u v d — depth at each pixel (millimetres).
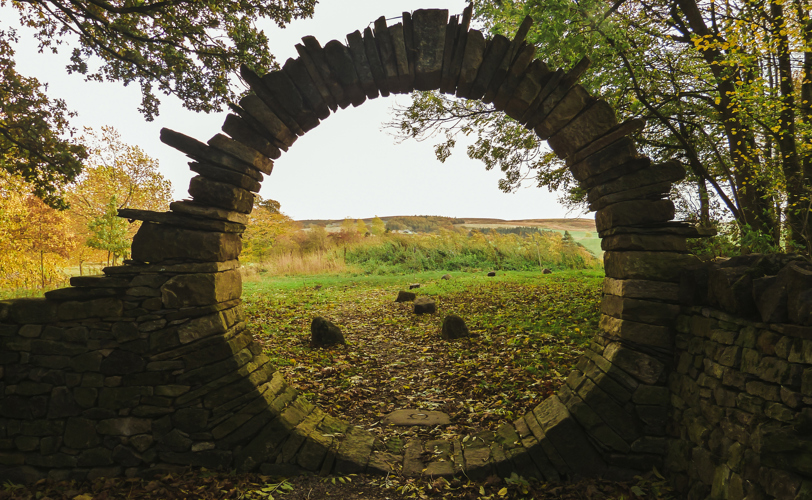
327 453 3576
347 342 7910
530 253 23750
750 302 2518
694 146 7801
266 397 3639
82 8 6781
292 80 3723
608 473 3367
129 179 18984
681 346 3258
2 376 3418
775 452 2078
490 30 8156
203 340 3502
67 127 7637
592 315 8125
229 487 3256
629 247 3430
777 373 2203
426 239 25984
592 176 3609
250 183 3740
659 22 7090
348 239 27328
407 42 3744
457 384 5629
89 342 3422
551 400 3891
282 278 20469
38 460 3402
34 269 13156
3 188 11047
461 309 10867
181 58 7320
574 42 6238
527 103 3664
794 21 5234
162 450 3461
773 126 5625
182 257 3498
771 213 5887
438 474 3502
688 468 2979
